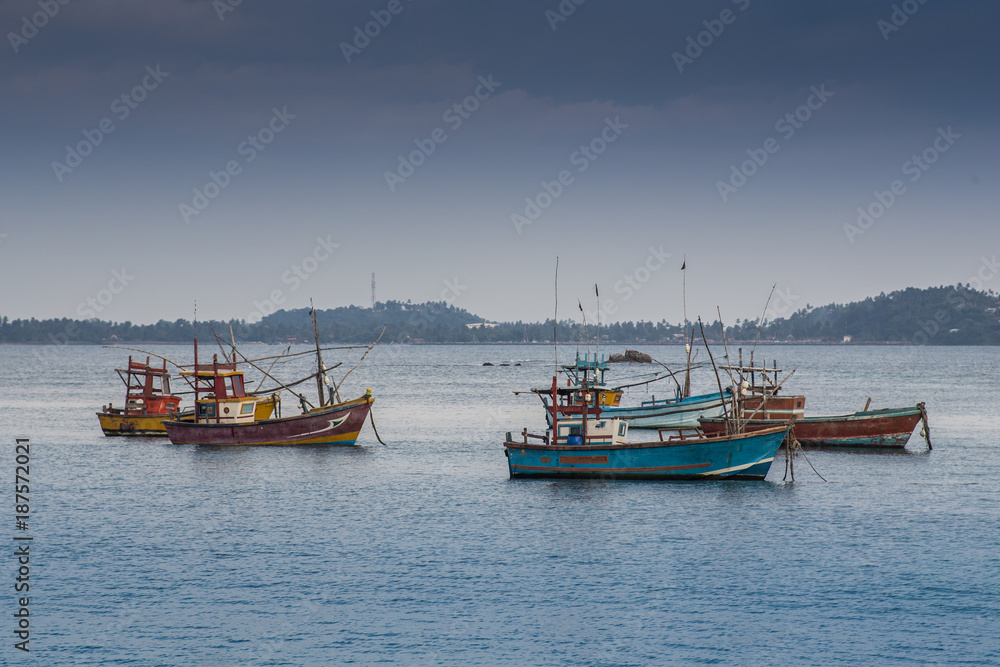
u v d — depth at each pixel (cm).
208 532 6788
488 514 7319
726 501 7738
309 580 5681
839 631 4925
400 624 5019
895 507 7531
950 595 5391
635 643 4794
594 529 6812
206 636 4869
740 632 4909
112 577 5741
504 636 4872
